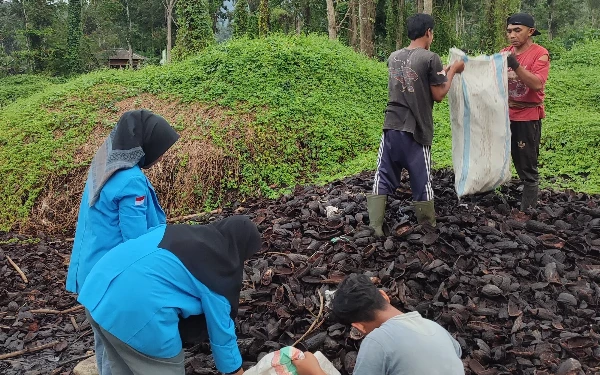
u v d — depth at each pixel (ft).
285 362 8.96
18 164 27.43
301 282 13.55
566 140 25.91
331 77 34.58
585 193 19.26
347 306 7.90
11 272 18.76
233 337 9.11
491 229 14.65
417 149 14.17
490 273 12.98
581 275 12.97
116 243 10.06
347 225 15.92
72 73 107.96
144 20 138.51
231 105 30.25
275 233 16.71
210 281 8.62
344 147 29.63
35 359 13.67
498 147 14.67
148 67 37.63
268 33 62.80
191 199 25.86
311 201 20.06
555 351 10.64
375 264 13.83
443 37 77.20
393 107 14.23
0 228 25.23
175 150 27.09
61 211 25.66
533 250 13.74
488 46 77.30
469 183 14.87
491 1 77.00
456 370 7.37
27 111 31.89
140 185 10.02
